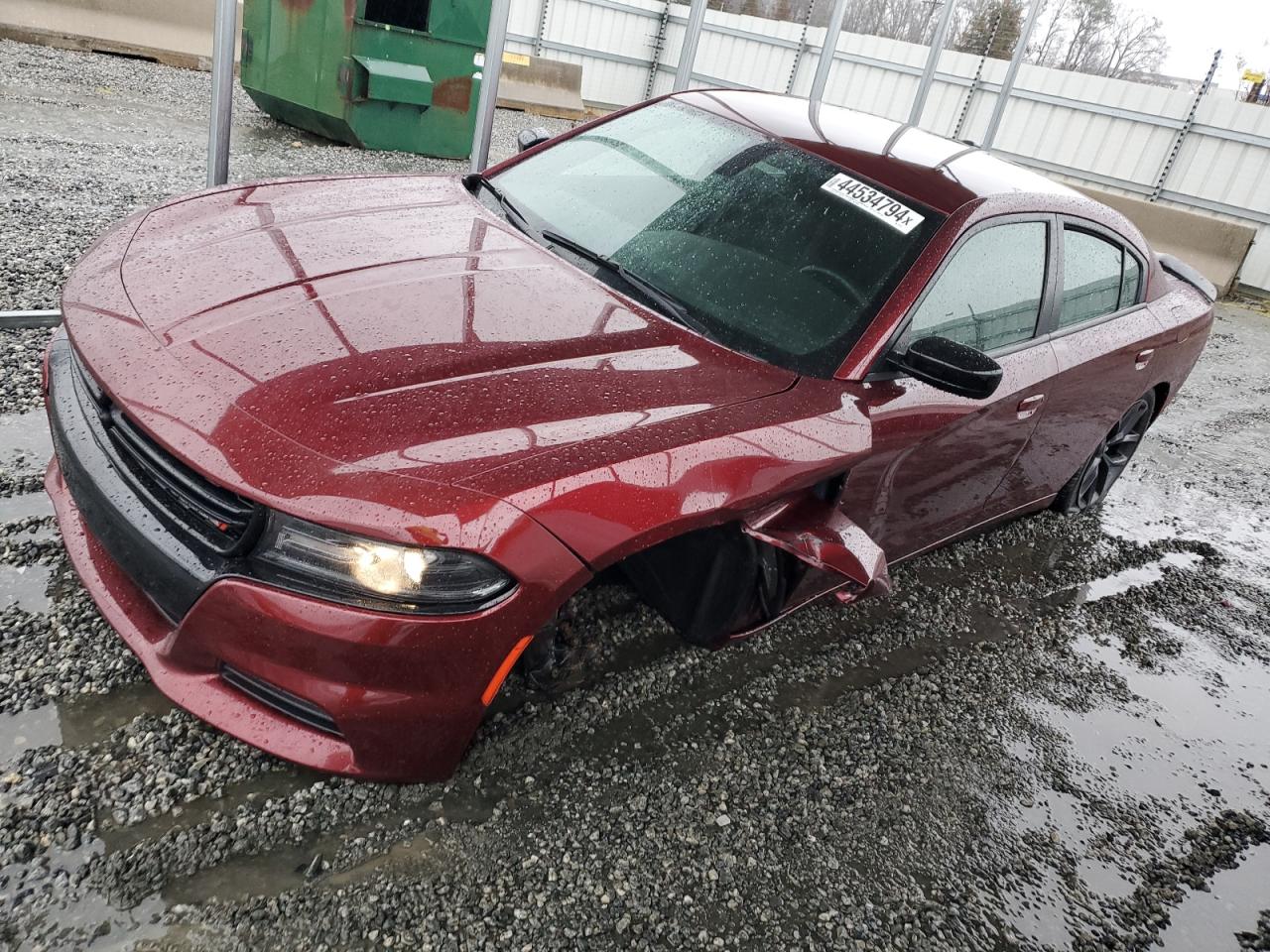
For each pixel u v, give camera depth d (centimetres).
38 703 202
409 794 205
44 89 731
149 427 171
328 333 196
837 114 337
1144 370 390
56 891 166
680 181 290
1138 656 353
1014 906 225
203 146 688
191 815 187
